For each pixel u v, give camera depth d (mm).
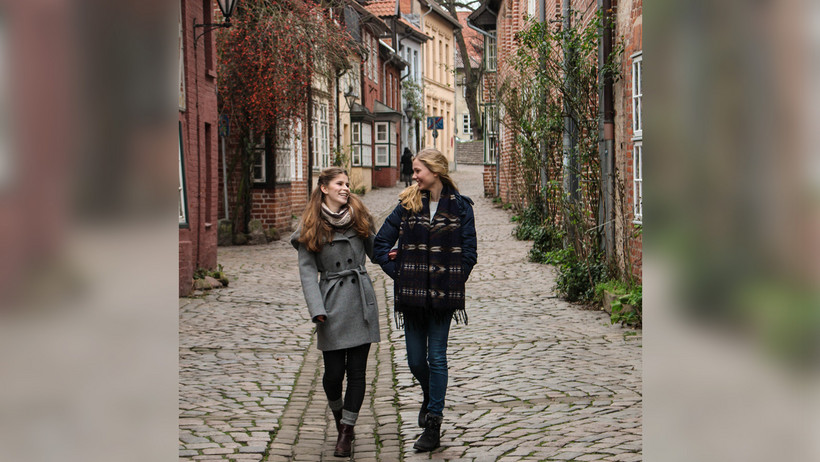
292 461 4797
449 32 67000
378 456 4879
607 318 9320
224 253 18344
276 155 21422
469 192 38719
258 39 18891
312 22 19250
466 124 77438
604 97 10688
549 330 8641
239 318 10141
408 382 6777
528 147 15359
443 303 4949
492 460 4586
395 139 45719
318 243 5148
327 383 5180
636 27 9328
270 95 18906
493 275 13531
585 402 5727
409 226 5113
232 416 5773
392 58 46188
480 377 6695
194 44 13352
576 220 11148
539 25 12047
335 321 5070
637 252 9289
